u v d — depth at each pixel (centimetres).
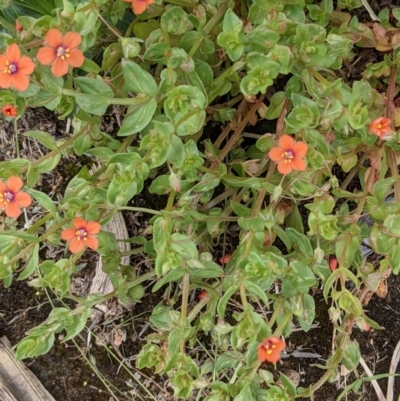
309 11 25
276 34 23
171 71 22
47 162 23
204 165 27
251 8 24
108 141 25
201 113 22
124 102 22
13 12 25
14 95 22
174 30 24
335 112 22
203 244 28
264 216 24
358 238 25
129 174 22
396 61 25
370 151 25
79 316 24
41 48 21
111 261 26
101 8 23
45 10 25
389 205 23
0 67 20
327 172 25
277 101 25
